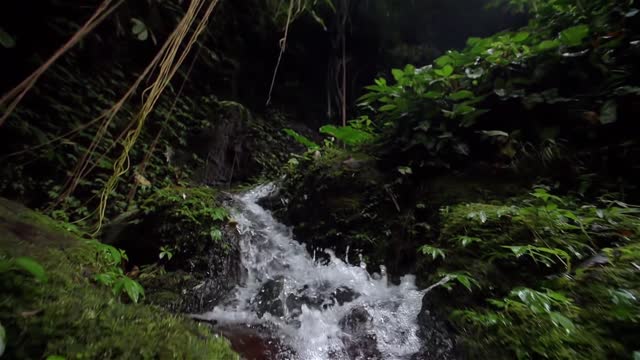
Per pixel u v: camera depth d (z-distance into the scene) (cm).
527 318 118
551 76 242
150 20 438
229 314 193
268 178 578
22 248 102
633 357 90
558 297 117
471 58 283
